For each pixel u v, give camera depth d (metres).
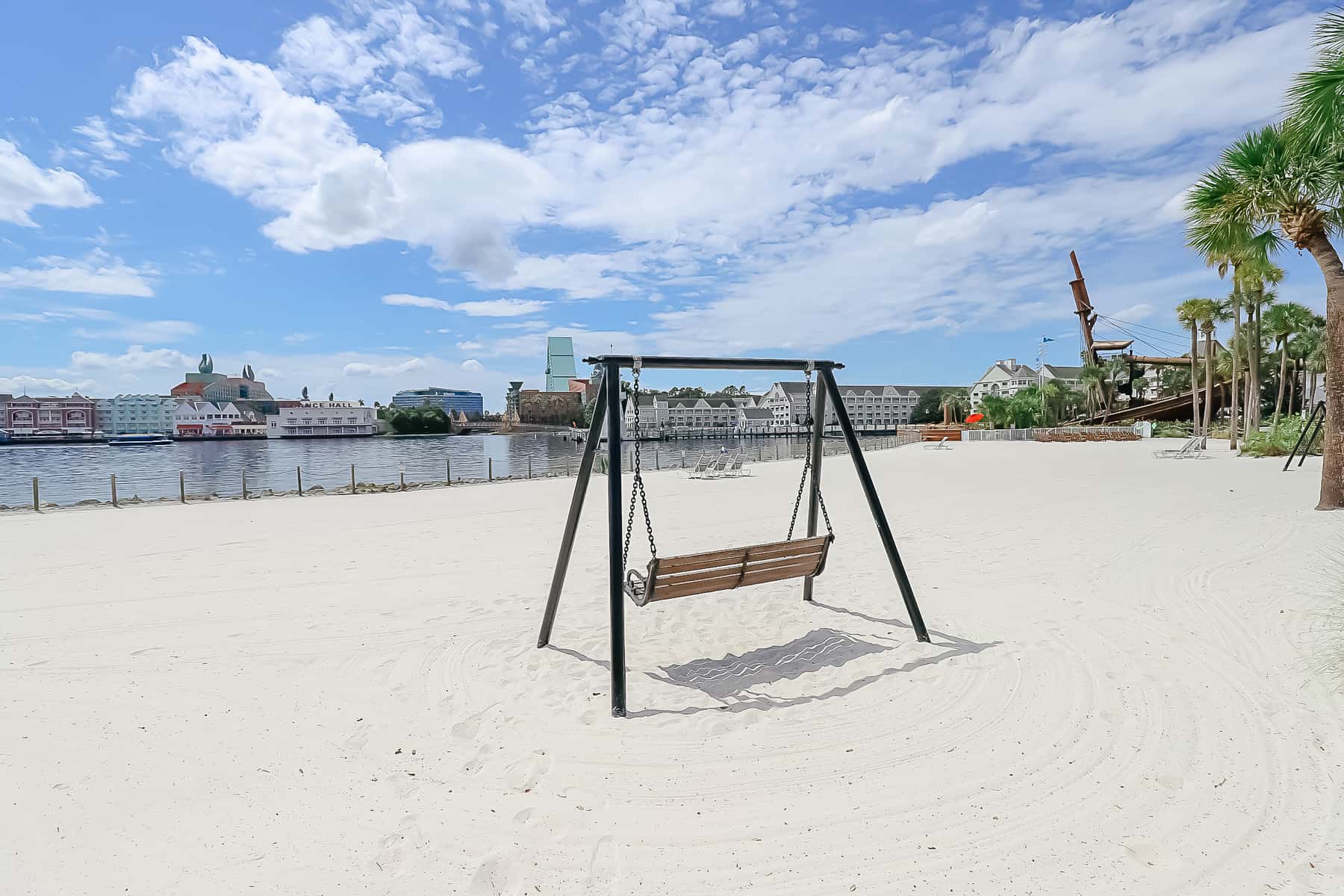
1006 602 5.95
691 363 4.80
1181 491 13.57
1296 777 2.92
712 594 6.55
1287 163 10.20
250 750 3.47
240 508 15.15
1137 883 2.31
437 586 7.11
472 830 2.74
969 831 2.66
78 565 8.35
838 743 3.46
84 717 3.88
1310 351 43.06
